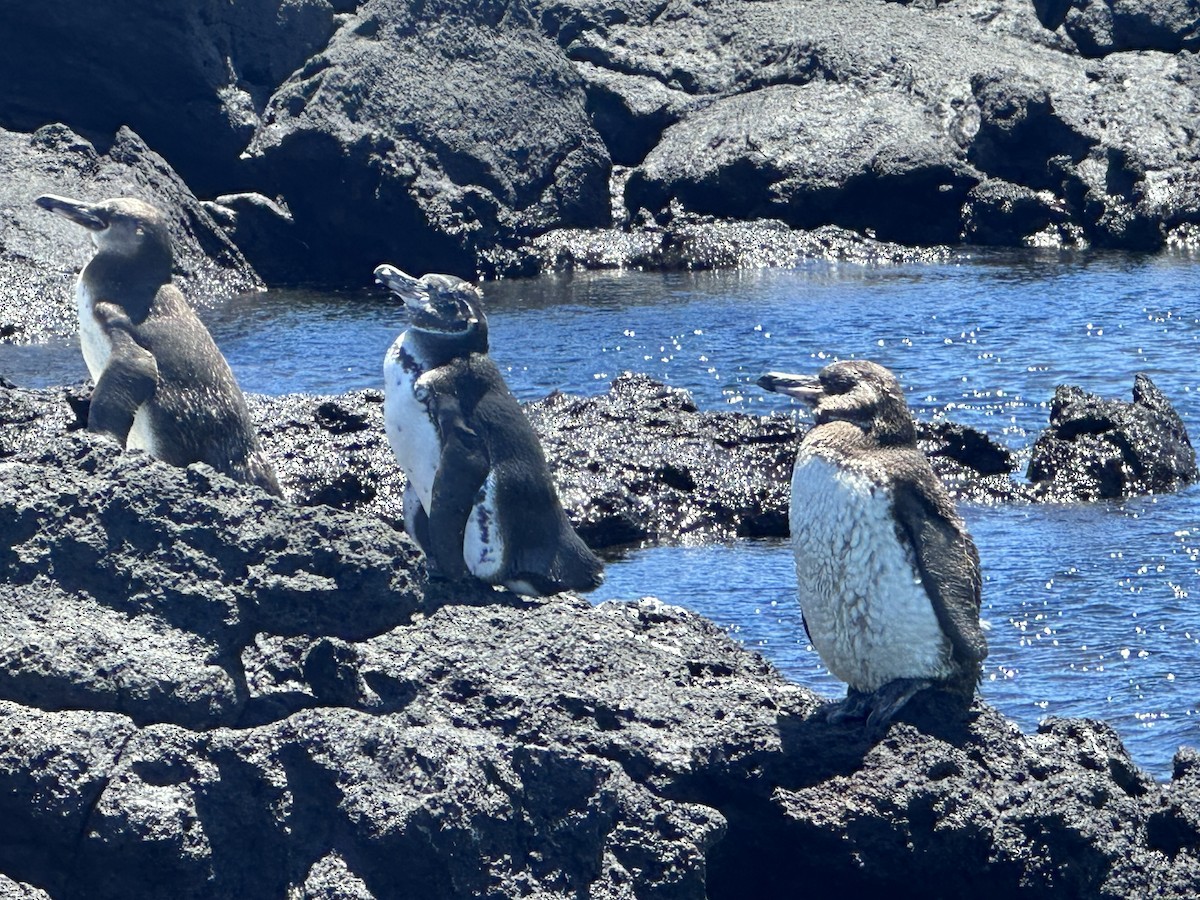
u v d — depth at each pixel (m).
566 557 9.95
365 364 24.73
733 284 32.78
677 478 17.61
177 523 8.39
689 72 40.91
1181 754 9.39
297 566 8.47
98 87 34.62
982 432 19.16
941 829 8.69
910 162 37.72
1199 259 35.22
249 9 36.34
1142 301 29.20
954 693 9.27
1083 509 17.58
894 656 9.15
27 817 7.41
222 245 33.06
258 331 27.67
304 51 37.16
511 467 9.64
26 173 31.19
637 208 38.47
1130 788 9.45
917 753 8.88
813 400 9.62
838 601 9.24
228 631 8.16
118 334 10.90
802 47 40.53
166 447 10.76
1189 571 15.09
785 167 37.72
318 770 7.79
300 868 7.71
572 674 8.86
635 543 16.69
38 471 8.49
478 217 35.28
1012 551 15.85
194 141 35.25
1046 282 31.81
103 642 7.91
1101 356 24.73
